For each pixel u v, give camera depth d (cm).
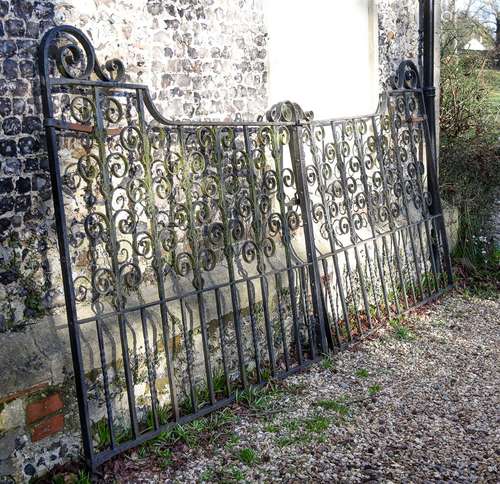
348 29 577
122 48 375
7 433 303
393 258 609
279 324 471
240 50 456
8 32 314
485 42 1082
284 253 485
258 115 477
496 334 535
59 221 311
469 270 682
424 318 568
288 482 329
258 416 394
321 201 535
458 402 417
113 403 354
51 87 335
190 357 385
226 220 405
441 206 656
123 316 342
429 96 644
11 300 320
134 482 326
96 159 338
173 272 407
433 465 343
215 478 332
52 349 324
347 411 403
